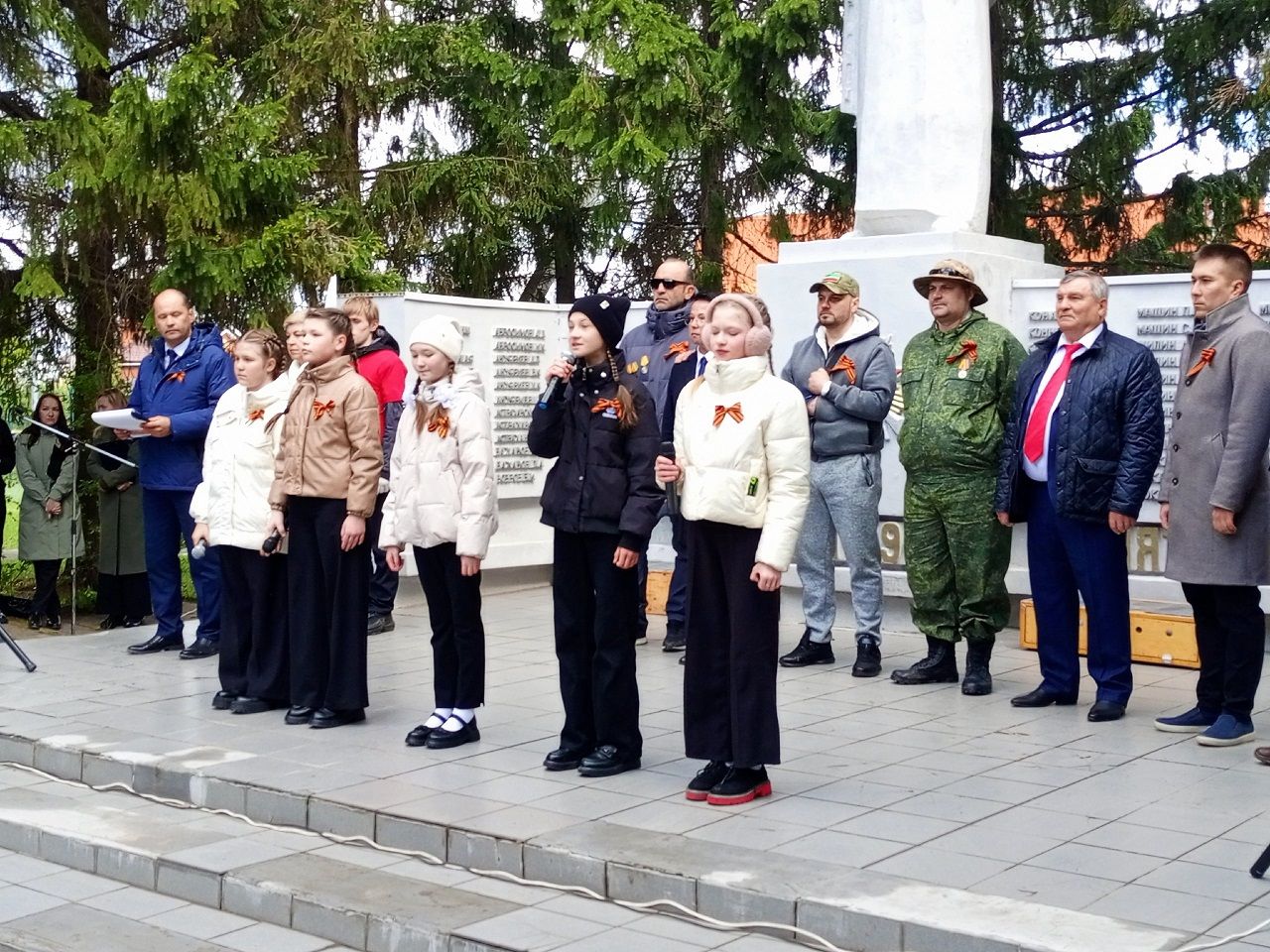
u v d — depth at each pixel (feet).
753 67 50.65
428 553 21.48
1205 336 21.18
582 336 19.35
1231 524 20.17
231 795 19.75
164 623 30.19
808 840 16.42
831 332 25.84
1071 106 51.37
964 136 29.99
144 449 29.73
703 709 18.17
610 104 53.16
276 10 49.96
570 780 19.40
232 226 41.78
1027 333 28.99
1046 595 23.08
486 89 57.72
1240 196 49.26
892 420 29.40
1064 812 17.28
